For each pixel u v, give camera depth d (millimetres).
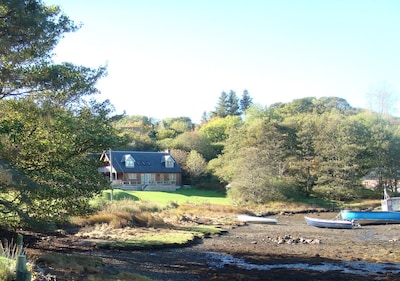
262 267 19906
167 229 32312
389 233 33688
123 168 76312
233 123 104500
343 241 29000
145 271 17844
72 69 18188
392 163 68062
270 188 60688
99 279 14281
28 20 14898
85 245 23688
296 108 106688
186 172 82938
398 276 18062
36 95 17031
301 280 17406
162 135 105438
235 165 67188
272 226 38719
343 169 63344
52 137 17156
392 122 78688
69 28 17875
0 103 16609
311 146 69188
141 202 46094
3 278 9789
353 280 17438
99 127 19188
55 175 17062
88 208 19766
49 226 20734
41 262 15641
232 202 60688
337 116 72125
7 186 14961
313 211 55250
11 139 15367
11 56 15992
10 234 20656
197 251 24234
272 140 70125
